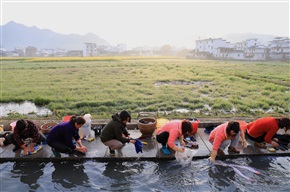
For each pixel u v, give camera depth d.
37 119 8.12
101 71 24.45
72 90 13.70
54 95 12.46
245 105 10.25
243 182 4.43
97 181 4.48
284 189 4.21
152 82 16.84
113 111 9.33
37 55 133.00
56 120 7.96
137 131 6.71
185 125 5.07
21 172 4.78
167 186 4.32
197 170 4.84
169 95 12.25
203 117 8.26
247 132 5.78
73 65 32.81
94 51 120.31
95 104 10.40
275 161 5.17
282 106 10.22
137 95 12.38
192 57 73.56
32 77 19.70
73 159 5.14
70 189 4.24
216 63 38.97
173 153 5.32
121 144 5.18
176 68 28.17
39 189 4.23
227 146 5.54
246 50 73.56
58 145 5.06
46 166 5.01
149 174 4.71
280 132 6.50
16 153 5.30
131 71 24.39
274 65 34.62
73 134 5.14
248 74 21.41
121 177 4.61
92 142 5.91
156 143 5.86
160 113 8.98
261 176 4.61
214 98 11.91
